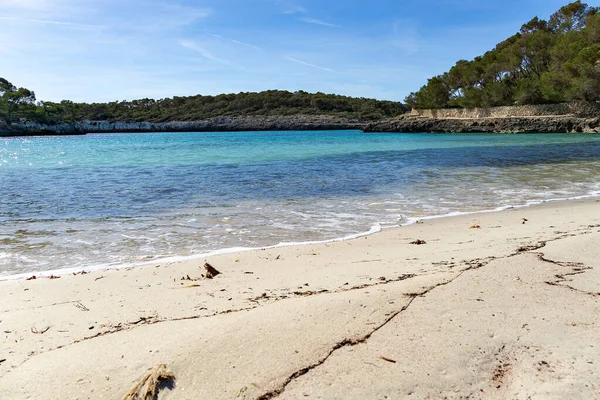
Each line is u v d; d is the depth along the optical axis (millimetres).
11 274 5270
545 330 2988
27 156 28938
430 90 77375
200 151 31234
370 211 9336
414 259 5367
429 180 14258
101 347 2967
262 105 133625
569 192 11672
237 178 15219
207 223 8234
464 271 4391
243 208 9742
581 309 3334
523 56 64312
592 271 4285
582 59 49562
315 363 2625
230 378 2514
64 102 129125
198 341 2961
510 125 54938
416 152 27328
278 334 3020
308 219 8555
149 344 2965
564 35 58062
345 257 5707
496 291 3758
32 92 105188
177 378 2547
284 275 4906
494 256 5176
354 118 116312
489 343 2824
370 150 30094
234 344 2895
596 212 8523
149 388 2445
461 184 13289
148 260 5840
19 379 2574
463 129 60281
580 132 48906
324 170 17672
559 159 21062
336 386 2400
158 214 9109
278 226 7945
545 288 3814
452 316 3246
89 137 84438
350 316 3295
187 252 6250
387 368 2555
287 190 12352
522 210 9188
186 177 15664
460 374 2498
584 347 2744
